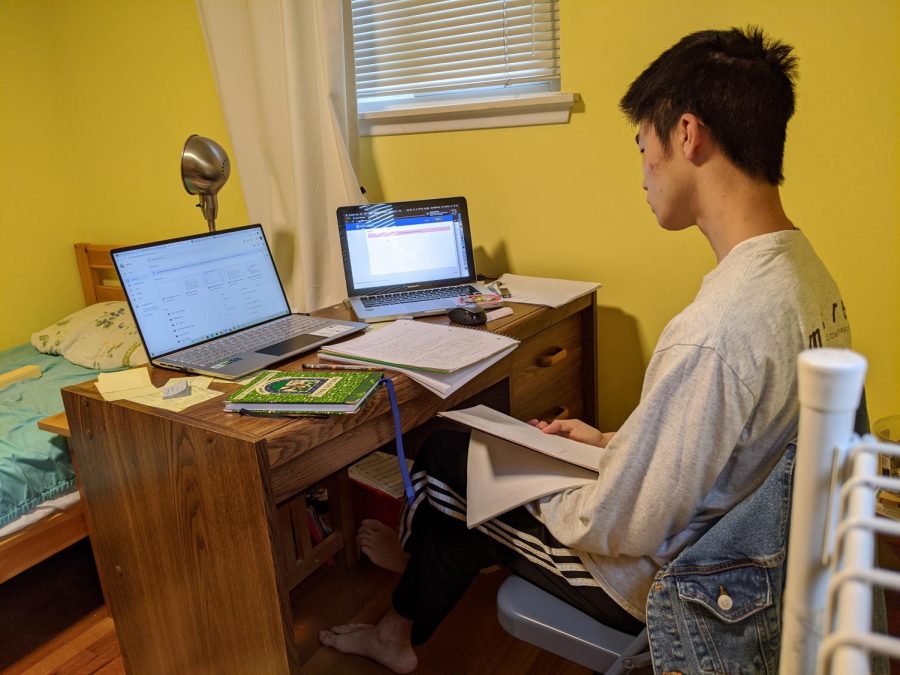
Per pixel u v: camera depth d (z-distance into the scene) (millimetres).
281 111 2072
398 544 1776
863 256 1595
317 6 1900
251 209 2232
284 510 1749
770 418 866
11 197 2684
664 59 992
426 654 1614
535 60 1921
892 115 1496
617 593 1000
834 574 435
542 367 1705
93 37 2643
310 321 1643
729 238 952
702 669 871
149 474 1210
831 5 1501
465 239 1863
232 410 1148
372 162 2184
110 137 2742
